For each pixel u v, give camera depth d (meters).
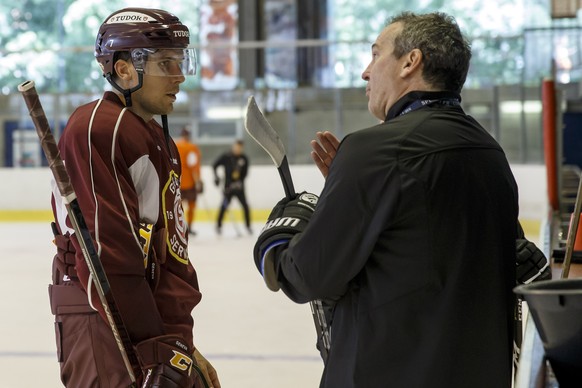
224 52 21.48
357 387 2.04
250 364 5.70
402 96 2.15
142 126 2.50
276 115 19.67
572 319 1.63
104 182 2.38
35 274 10.49
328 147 2.33
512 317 2.18
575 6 12.27
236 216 18.77
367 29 24.58
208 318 7.38
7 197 19.28
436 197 2.00
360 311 2.05
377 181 1.98
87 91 20.50
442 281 2.00
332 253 2.00
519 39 18.05
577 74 15.80
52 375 5.52
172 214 2.59
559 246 3.84
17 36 24.59
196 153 15.00
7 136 19.95
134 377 2.35
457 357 2.02
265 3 23.02
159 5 23.81
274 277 2.17
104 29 2.56
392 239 2.01
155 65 2.53
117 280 2.35
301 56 20.89
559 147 6.29
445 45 2.12
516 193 2.23
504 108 17.77
